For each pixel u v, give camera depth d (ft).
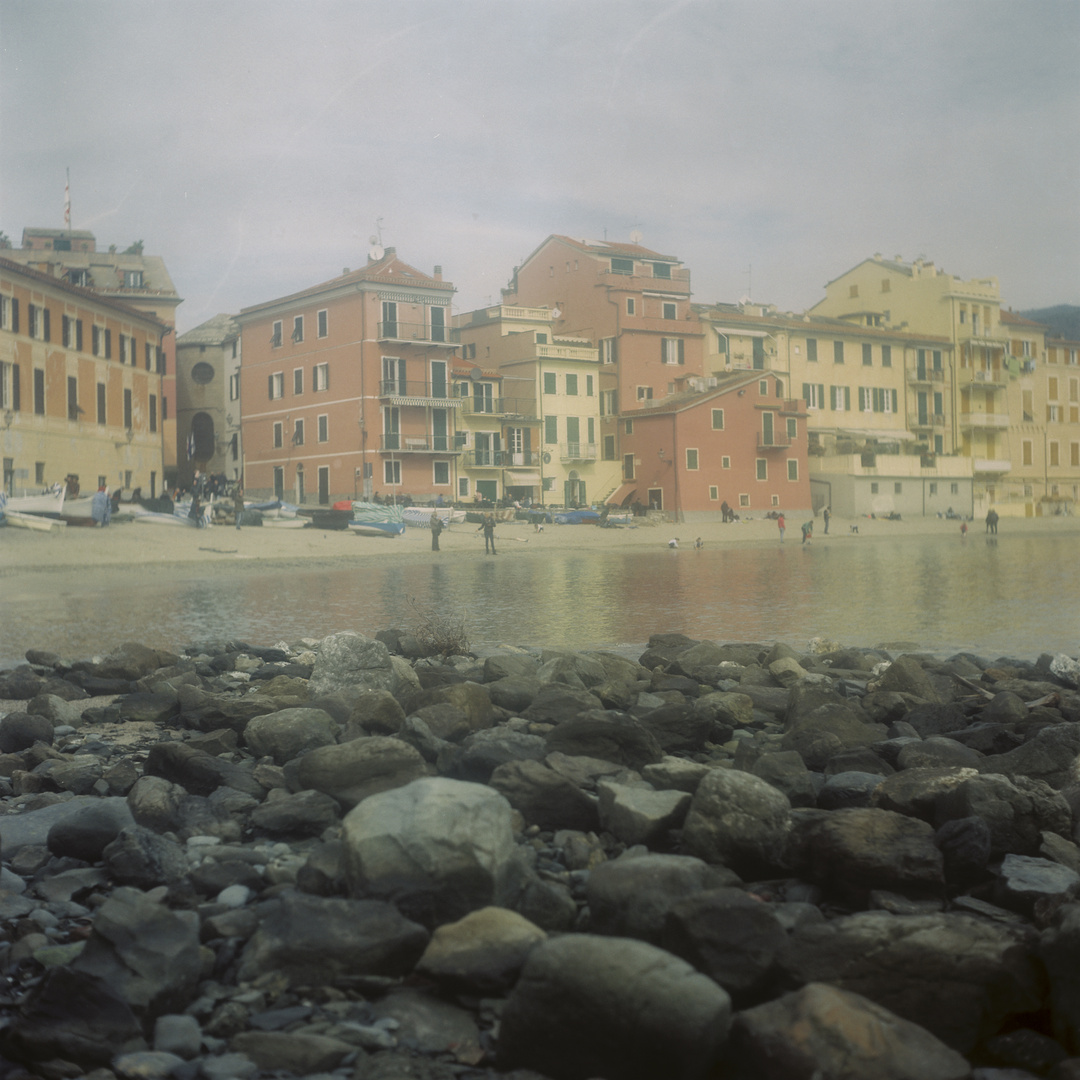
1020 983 10.34
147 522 165.17
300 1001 10.99
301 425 235.40
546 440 248.52
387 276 220.02
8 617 63.21
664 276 270.05
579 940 9.91
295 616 62.95
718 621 57.88
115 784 20.02
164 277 251.60
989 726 21.93
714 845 14.21
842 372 288.10
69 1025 10.10
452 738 21.57
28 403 168.96
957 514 290.15
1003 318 325.21
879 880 13.09
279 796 17.84
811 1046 8.88
